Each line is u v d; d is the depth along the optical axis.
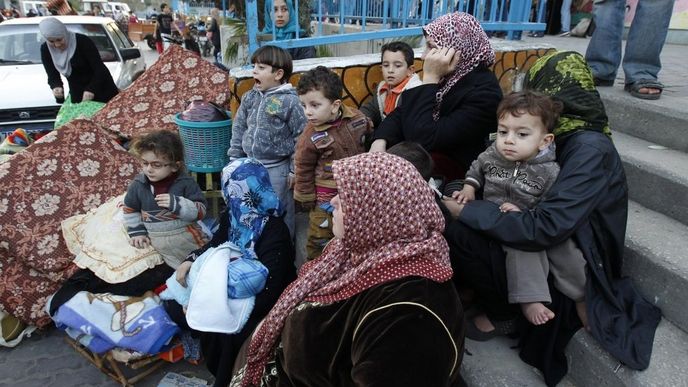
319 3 3.42
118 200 2.93
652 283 1.87
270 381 1.50
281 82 2.88
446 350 1.10
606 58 3.26
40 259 2.72
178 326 2.40
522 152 1.81
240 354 1.86
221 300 2.13
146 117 3.89
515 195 1.90
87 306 2.43
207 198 3.49
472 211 1.82
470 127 2.27
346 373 1.23
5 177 2.78
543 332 1.85
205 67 4.12
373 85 3.29
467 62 2.32
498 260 1.81
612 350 1.62
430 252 1.26
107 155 3.16
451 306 1.19
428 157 1.78
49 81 4.78
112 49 6.19
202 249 2.45
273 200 2.33
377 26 4.61
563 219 1.67
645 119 2.78
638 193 2.39
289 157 2.93
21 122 4.99
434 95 2.29
